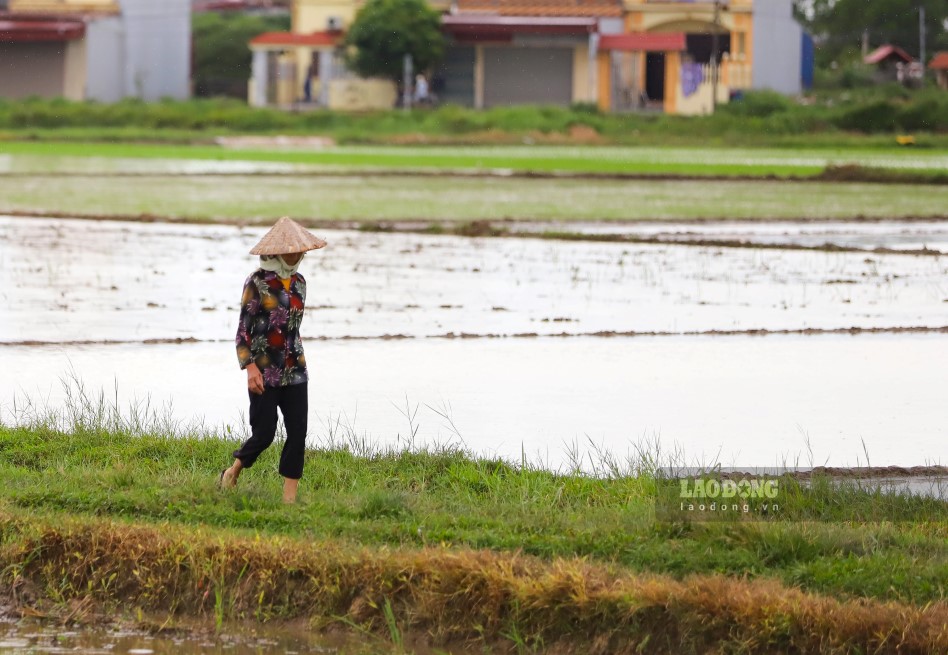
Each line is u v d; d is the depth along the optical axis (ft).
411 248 254.88
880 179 428.15
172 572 73.56
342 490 87.15
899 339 156.97
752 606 65.82
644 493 85.10
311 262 231.30
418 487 89.40
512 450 102.47
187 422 109.91
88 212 316.81
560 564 69.56
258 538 74.54
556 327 163.63
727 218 312.71
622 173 449.89
